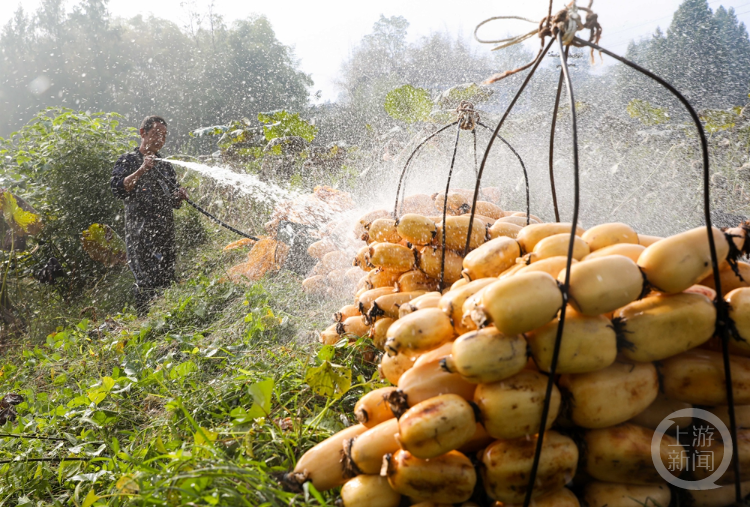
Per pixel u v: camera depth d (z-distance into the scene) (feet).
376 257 7.02
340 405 6.37
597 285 3.84
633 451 4.08
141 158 18.22
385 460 4.08
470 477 3.98
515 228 6.98
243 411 5.82
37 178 23.44
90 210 22.74
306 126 24.29
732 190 17.20
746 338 4.04
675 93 3.92
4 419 9.57
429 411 3.87
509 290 3.77
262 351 8.79
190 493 4.25
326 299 11.78
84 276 20.74
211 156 29.09
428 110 20.38
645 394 4.11
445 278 6.86
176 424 6.63
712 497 4.29
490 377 3.88
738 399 4.13
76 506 5.69
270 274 15.05
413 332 4.38
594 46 4.24
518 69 5.13
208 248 22.41
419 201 10.21
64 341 13.04
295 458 5.27
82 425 7.97
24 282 21.72
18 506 6.25
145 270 17.84
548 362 3.92
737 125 19.97
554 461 3.98
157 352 10.71
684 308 4.00
